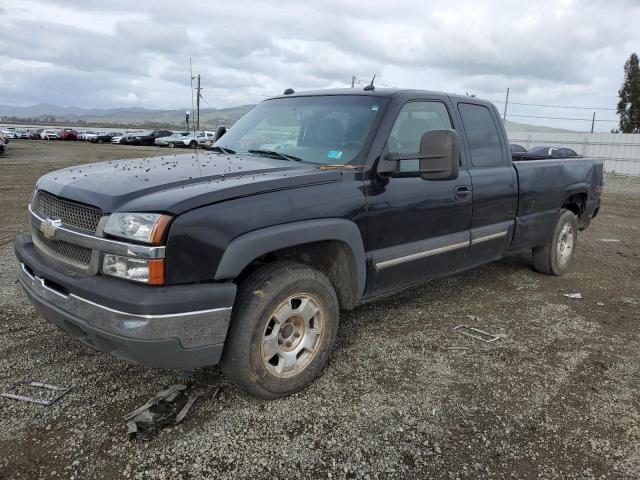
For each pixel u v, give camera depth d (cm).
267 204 292
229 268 273
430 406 313
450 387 337
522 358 385
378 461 262
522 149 1134
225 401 311
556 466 263
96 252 270
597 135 3475
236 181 297
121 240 262
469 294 536
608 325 461
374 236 357
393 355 381
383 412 305
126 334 253
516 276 609
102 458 257
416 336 419
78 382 326
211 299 265
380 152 360
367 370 357
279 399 316
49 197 317
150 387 323
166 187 286
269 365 304
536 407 317
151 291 255
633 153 3350
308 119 404
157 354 259
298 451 268
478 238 452
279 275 299
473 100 468
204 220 266
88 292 263
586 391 338
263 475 249
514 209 500
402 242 382
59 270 288
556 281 596
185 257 261
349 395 323
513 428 294
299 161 370
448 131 339
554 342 418
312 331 328
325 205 321
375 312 471
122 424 285
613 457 271
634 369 373
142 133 4981
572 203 637
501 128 494
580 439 286
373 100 390
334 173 332
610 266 686
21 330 400
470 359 380
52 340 383
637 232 978
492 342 412
